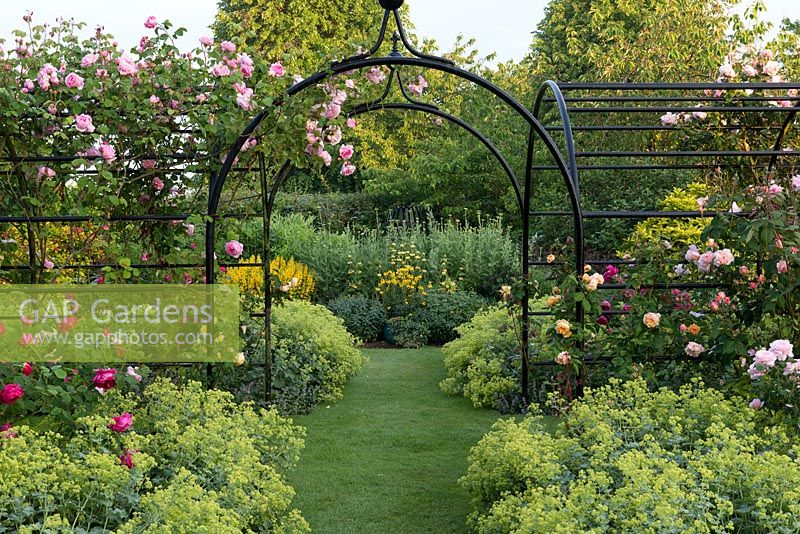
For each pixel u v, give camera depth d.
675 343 5.23
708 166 5.93
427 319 10.04
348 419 6.20
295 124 5.02
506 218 14.68
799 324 4.64
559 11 18.86
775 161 5.95
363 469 5.00
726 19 13.18
